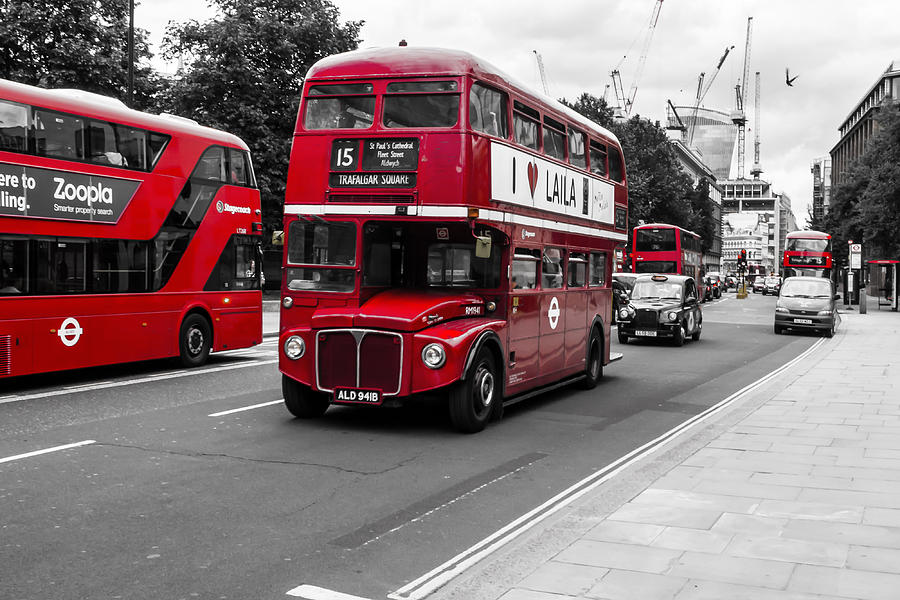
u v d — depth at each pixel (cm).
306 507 644
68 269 1264
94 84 2945
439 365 904
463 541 564
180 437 905
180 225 1501
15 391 1237
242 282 1681
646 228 4744
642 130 6606
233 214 1648
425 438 930
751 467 759
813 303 2741
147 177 1419
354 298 959
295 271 988
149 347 1436
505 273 1042
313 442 893
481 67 983
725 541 532
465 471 775
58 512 616
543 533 551
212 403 1143
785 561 493
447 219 941
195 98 3391
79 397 1182
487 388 992
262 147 3409
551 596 439
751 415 1070
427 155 947
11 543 544
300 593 464
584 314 1360
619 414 1134
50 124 1230
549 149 1192
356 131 970
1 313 1159
